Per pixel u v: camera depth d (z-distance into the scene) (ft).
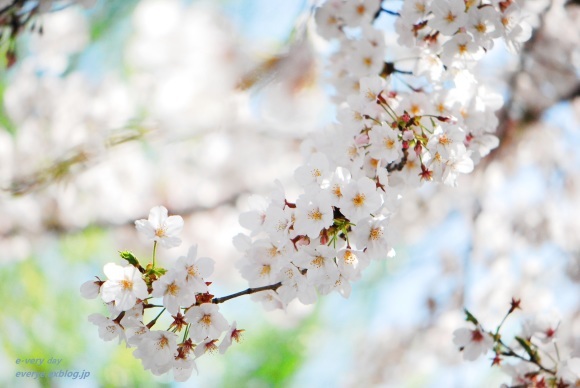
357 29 12.48
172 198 26.68
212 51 21.57
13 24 13.73
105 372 24.30
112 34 23.89
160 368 9.20
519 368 11.53
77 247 25.58
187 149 26.71
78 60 25.07
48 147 23.36
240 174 26.99
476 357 11.42
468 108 10.85
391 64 11.87
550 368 12.17
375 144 9.70
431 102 10.75
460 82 10.94
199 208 26.81
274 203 9.41
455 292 26.84
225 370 27.35
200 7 22.47
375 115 10.17
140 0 23.13
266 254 9.46
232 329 9.38
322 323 28.43
